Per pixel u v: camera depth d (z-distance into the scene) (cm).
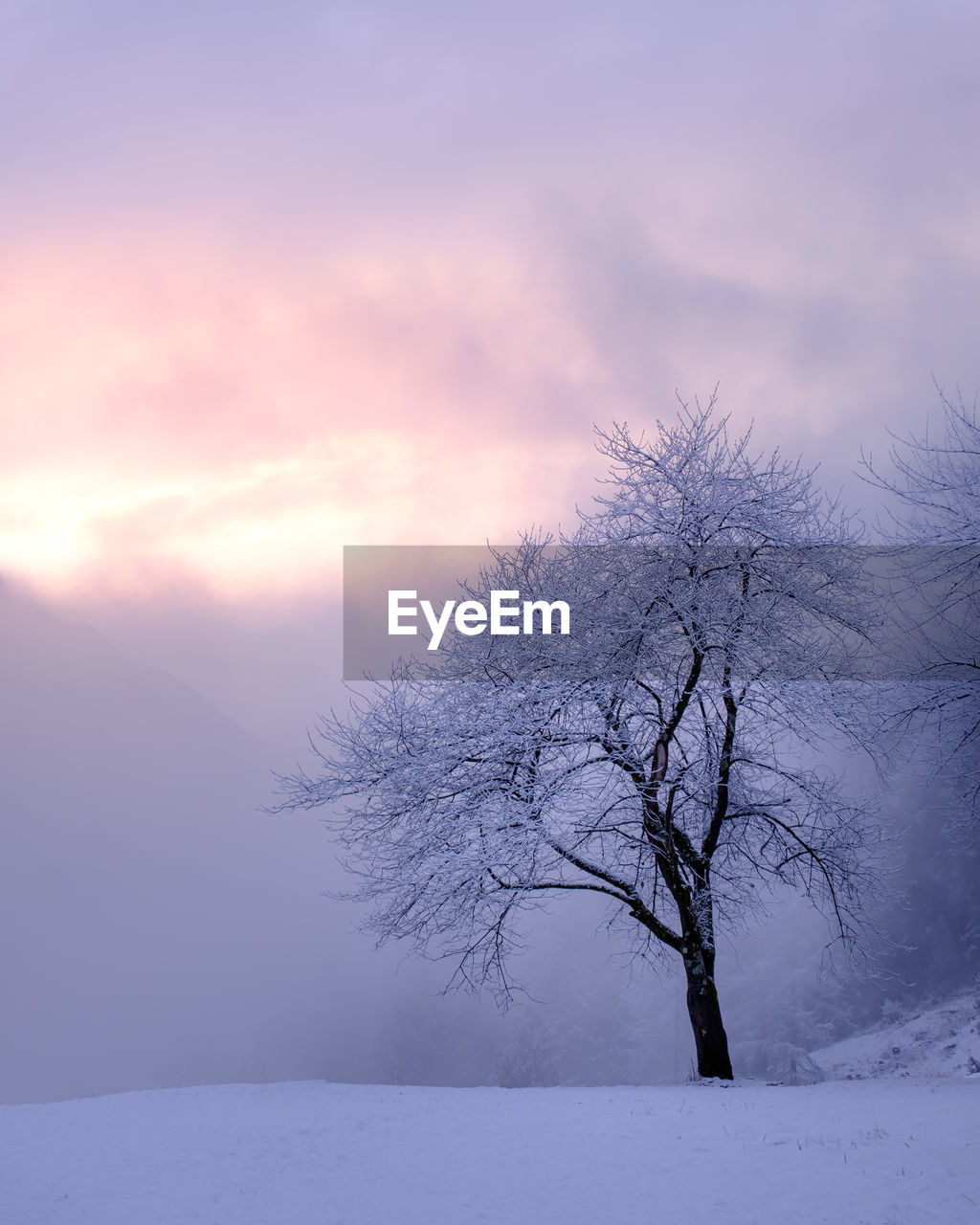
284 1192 1077
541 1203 972
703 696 2278
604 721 2173
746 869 2444
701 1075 2106
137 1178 1154
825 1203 890
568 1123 1411
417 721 2234
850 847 2333
